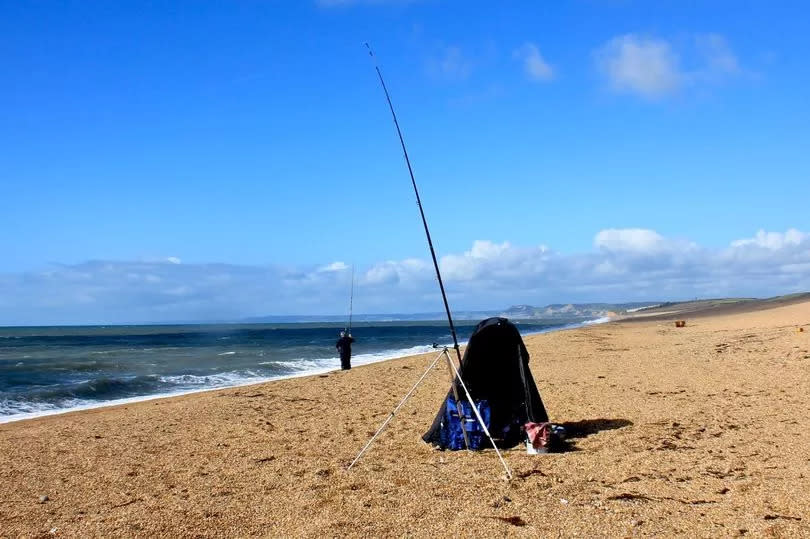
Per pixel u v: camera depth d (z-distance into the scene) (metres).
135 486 7.37
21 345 58.38
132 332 121.56
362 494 6.73
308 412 12.37
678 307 116.25
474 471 7.49
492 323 9.01
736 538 5.21
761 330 25.34
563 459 7.89
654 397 12.17
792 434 8.67
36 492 7.20
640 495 6.34
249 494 6.91
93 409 15.23
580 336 32.75
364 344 50.12
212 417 12.03
